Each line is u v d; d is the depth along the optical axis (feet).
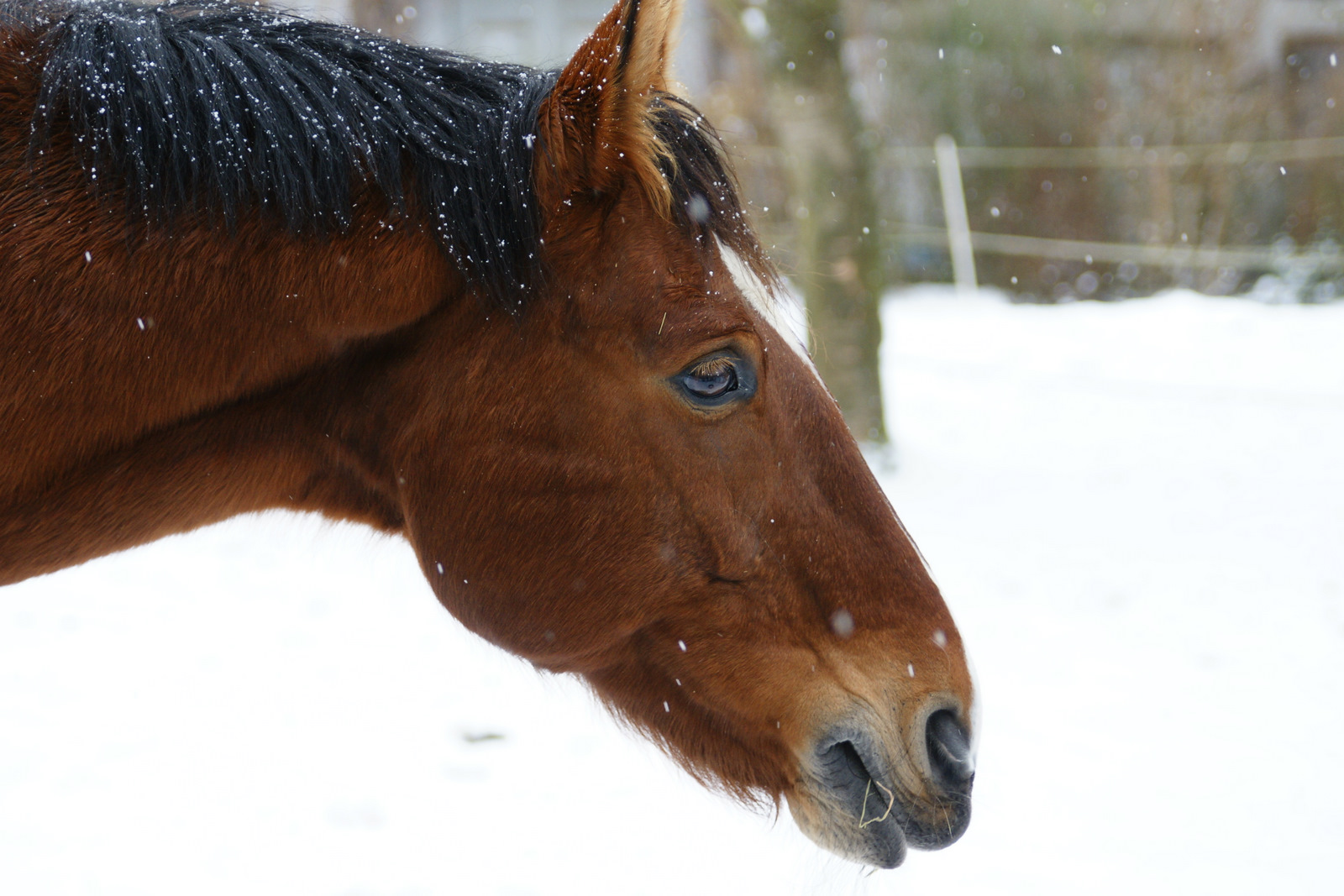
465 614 7.98
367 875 13.24
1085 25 61.52
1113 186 61.21
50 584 23.44
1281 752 15.80
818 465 7.91
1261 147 59.26
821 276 31.01
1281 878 12.78
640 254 7.35
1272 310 53.57
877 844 8.04
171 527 7.69
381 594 23.07
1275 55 61.93
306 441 7.80
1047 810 14.32
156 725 16.89
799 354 7.99
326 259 7.14
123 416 7.13
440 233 7.14
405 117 7.23
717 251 7.55
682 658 8.05
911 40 63.21
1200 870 12.96
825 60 29.78
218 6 7.91
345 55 7.54
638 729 8.59
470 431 7.54
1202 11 60.29
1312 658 19.10
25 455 7.02
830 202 30.53
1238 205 61.00
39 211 6.90
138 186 6.86
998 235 62.34
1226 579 23.12
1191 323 51.34
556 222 7.31
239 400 7.43
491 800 15.02
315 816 14.49
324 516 8.48
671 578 7.74
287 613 21.84
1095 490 29.96
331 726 17.03
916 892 12.50
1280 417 36.68
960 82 62.80
